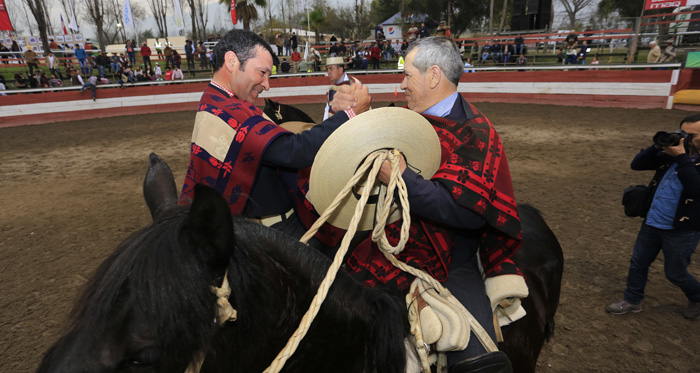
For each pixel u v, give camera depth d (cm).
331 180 132
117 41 4828
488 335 143
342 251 112
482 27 3781
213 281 87
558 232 500
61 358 81
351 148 126
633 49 1750
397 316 120
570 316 347
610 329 329
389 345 118
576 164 782
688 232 297
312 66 2289
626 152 850
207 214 81
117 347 80
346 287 123
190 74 2384
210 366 92
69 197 701
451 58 153
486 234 163
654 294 371
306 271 115
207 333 85
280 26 3897
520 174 737
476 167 138
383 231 131
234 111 158
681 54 1570
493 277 162
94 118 1645
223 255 85
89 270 451
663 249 310
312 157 148
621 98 1433
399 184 123
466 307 150
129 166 891
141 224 575
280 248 115
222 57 168
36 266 462
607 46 1883
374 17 5244
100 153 1024
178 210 103
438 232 147
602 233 494
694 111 1282
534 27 2166
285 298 109
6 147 1134
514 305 162
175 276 82
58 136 1277
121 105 1700
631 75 1408
